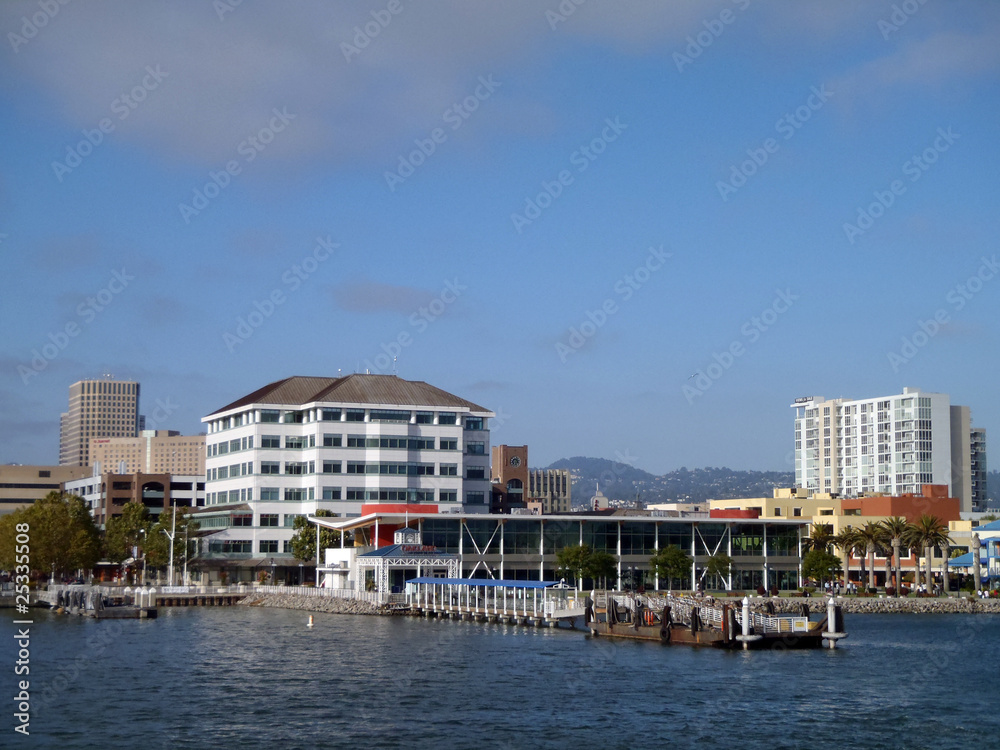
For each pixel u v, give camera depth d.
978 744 74.81
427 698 88.81
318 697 89.25
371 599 176.00
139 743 73.44
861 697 90.75
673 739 75.25
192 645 126.00
